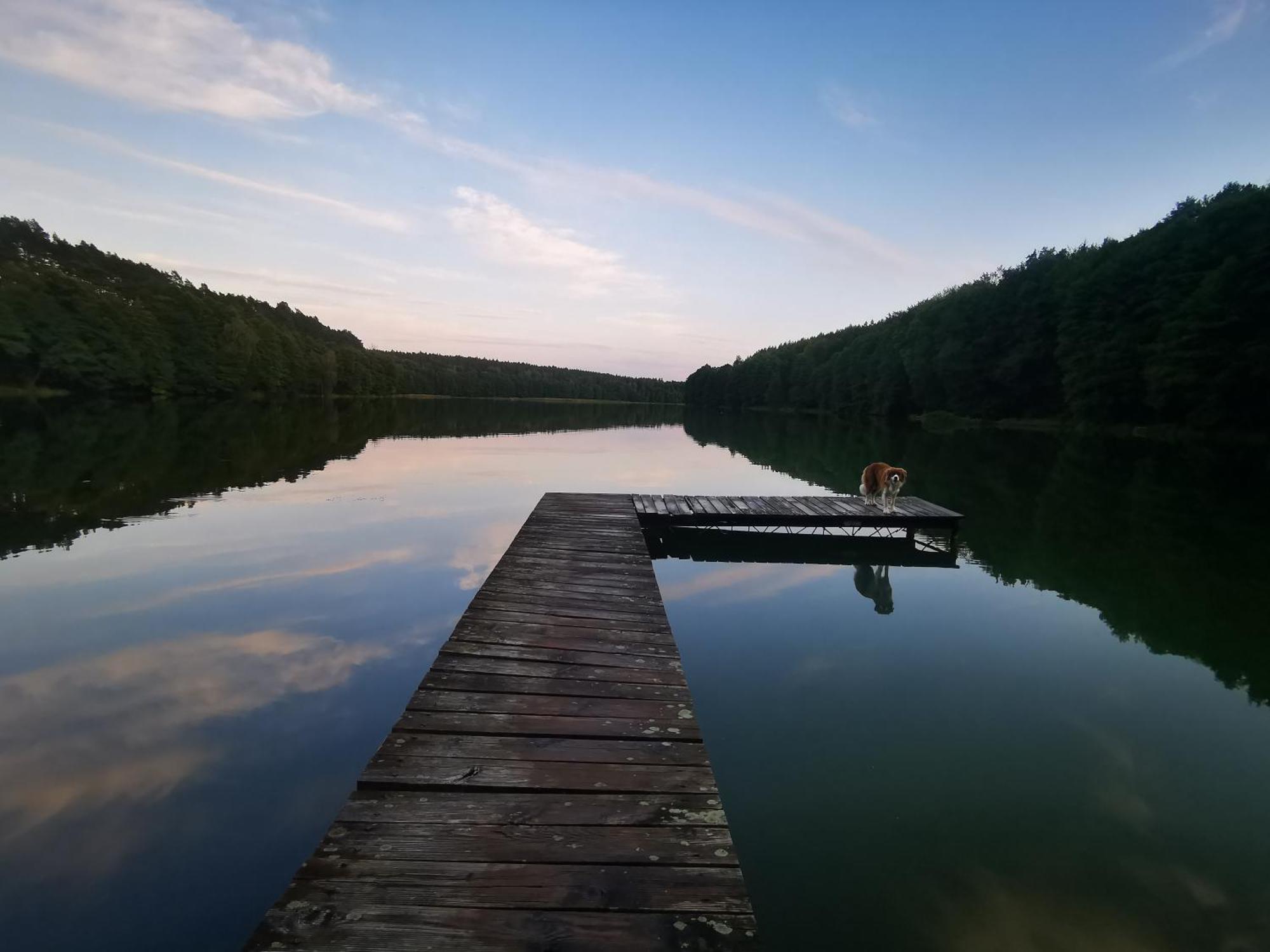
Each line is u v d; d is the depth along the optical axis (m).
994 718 4.20
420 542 8.38
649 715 3.25
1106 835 3.06
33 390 39.06
